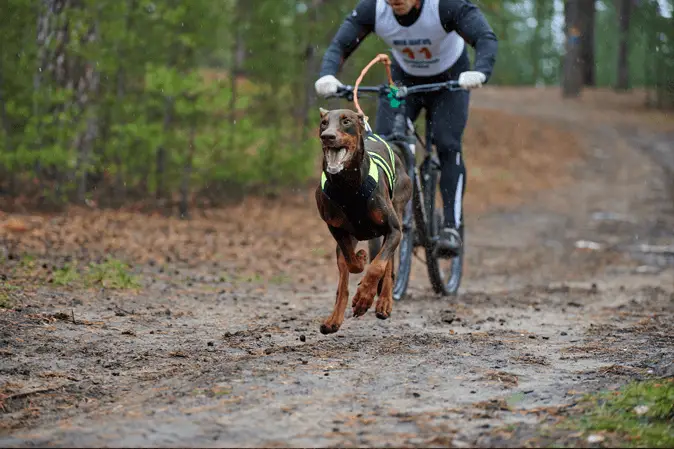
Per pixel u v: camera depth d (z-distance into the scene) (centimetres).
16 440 527
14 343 779
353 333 860
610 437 512
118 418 563
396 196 848
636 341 826
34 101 1934
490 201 2834
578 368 695
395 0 966
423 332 875
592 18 6550
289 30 2503
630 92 6097
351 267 774
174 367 708
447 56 1031
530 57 8250
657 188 3123
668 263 1795
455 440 514
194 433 530
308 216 2230
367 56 2447
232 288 1248
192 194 2362
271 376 653
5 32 1958
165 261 1457
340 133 699
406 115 1052
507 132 4209
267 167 2280
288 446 508
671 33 4838
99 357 749
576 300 1231
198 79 2052
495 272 1655
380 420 551
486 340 817
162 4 2052
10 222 1608
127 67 2059
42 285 1082
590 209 2706
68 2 2047
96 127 2127
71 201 2034
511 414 562
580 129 4494
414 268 1638
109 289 1111
